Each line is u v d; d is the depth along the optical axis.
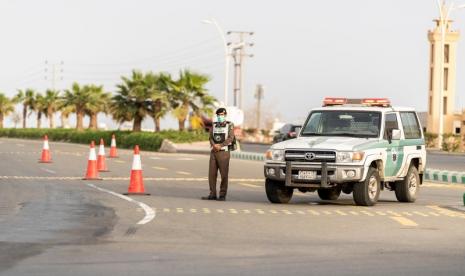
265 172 42.81
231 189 54.25
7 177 61.66
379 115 44.31
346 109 44.91
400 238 29.58
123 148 143.38
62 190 50.38
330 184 41.69
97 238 28.94
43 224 33.06
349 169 41.25
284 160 42.09
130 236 29.58
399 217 36.84
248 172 73.62
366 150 41.91
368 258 24.66
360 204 42.34
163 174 68.81
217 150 45.28
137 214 37.22
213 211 38.97
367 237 29.80
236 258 24.52
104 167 71.62
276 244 27.72
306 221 35.00
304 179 41.75
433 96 187.62
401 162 45.16
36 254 24.98
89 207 40.22
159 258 24.41
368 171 42.06
